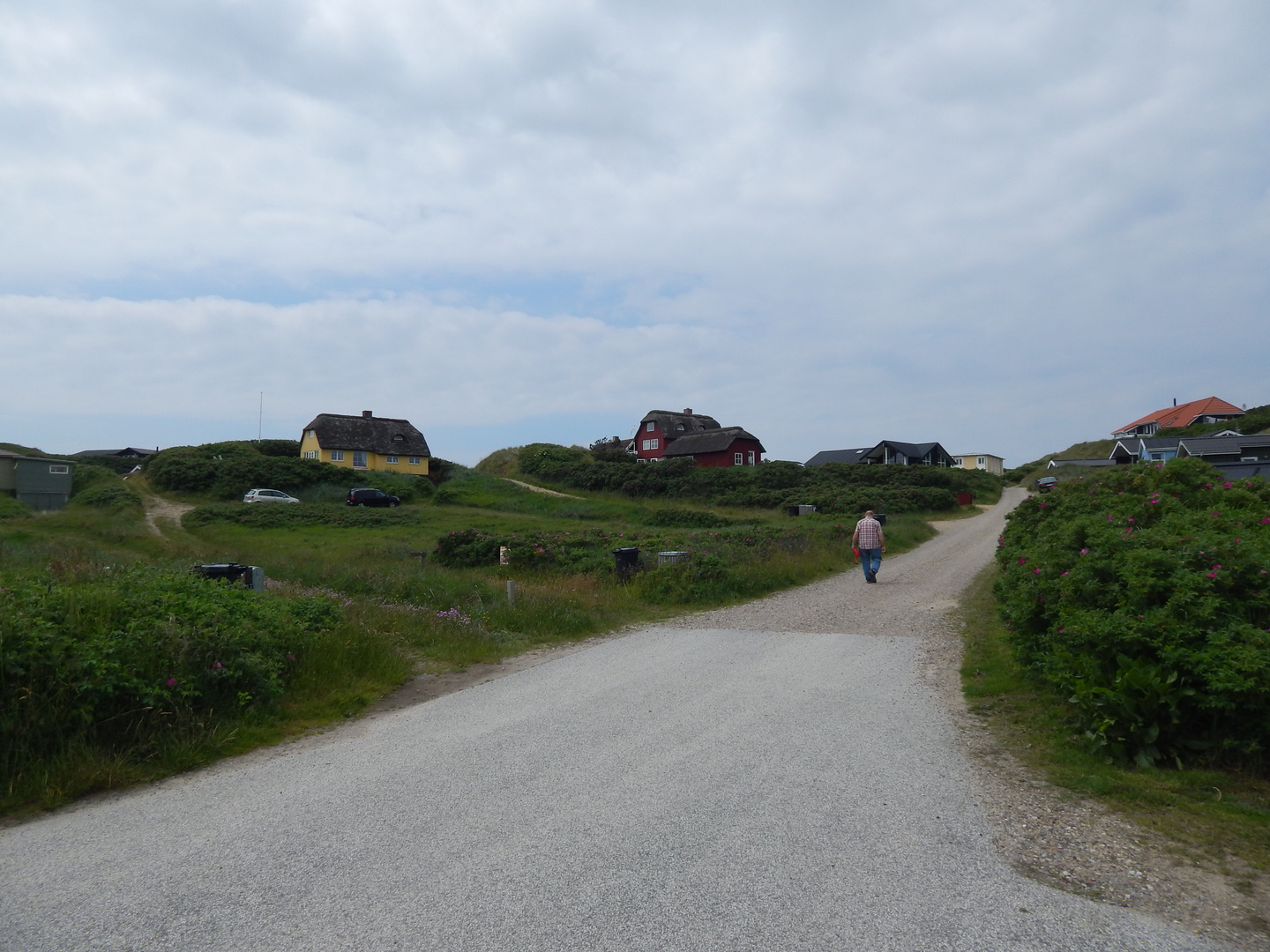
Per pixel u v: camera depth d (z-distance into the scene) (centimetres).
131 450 10612
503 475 6531
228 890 376
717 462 7219
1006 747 592
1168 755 550
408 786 518
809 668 863
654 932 332
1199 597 564
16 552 1753
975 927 337
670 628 1164
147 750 580
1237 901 364
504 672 892
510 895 366
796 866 392
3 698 546
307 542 2936
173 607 746
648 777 524
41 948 328
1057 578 727
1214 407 8056
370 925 341
